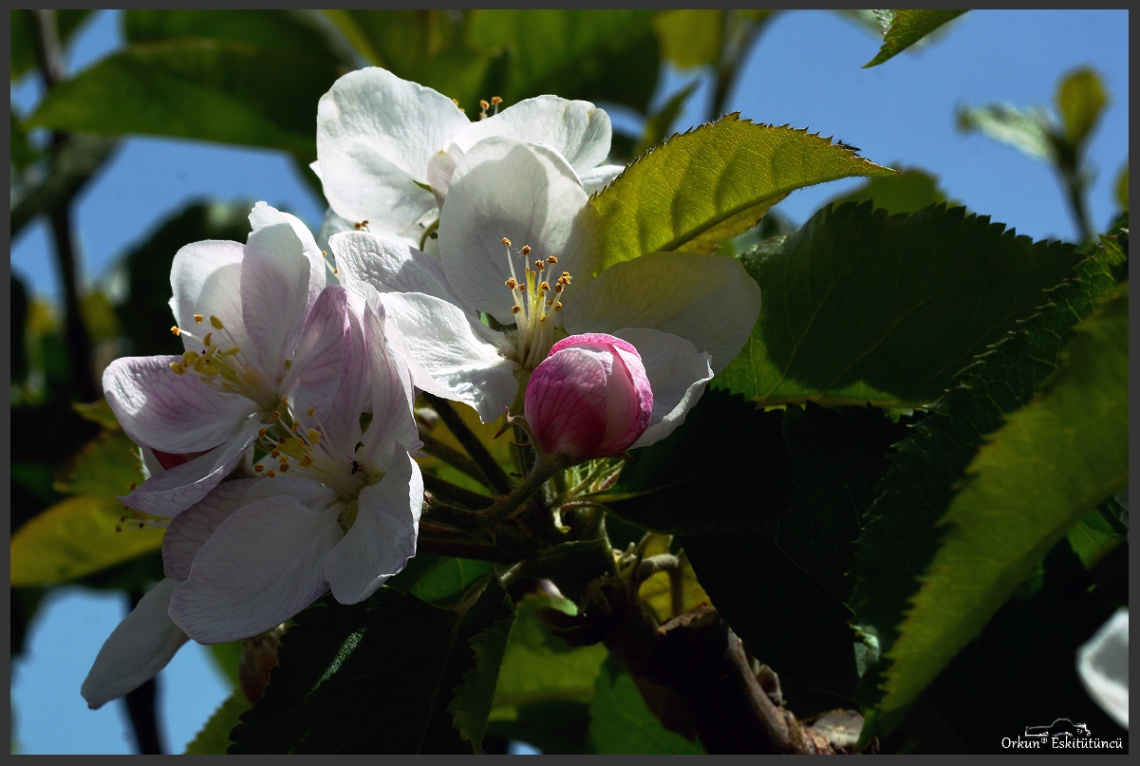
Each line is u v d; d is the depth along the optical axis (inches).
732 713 11.4
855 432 11.6
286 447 11.3
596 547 11.2
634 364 10.9
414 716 11.0
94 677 11.4
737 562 11.5
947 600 10.2
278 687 11.0
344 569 11.1
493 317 11.6
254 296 11.6
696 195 11.5
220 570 11.1
